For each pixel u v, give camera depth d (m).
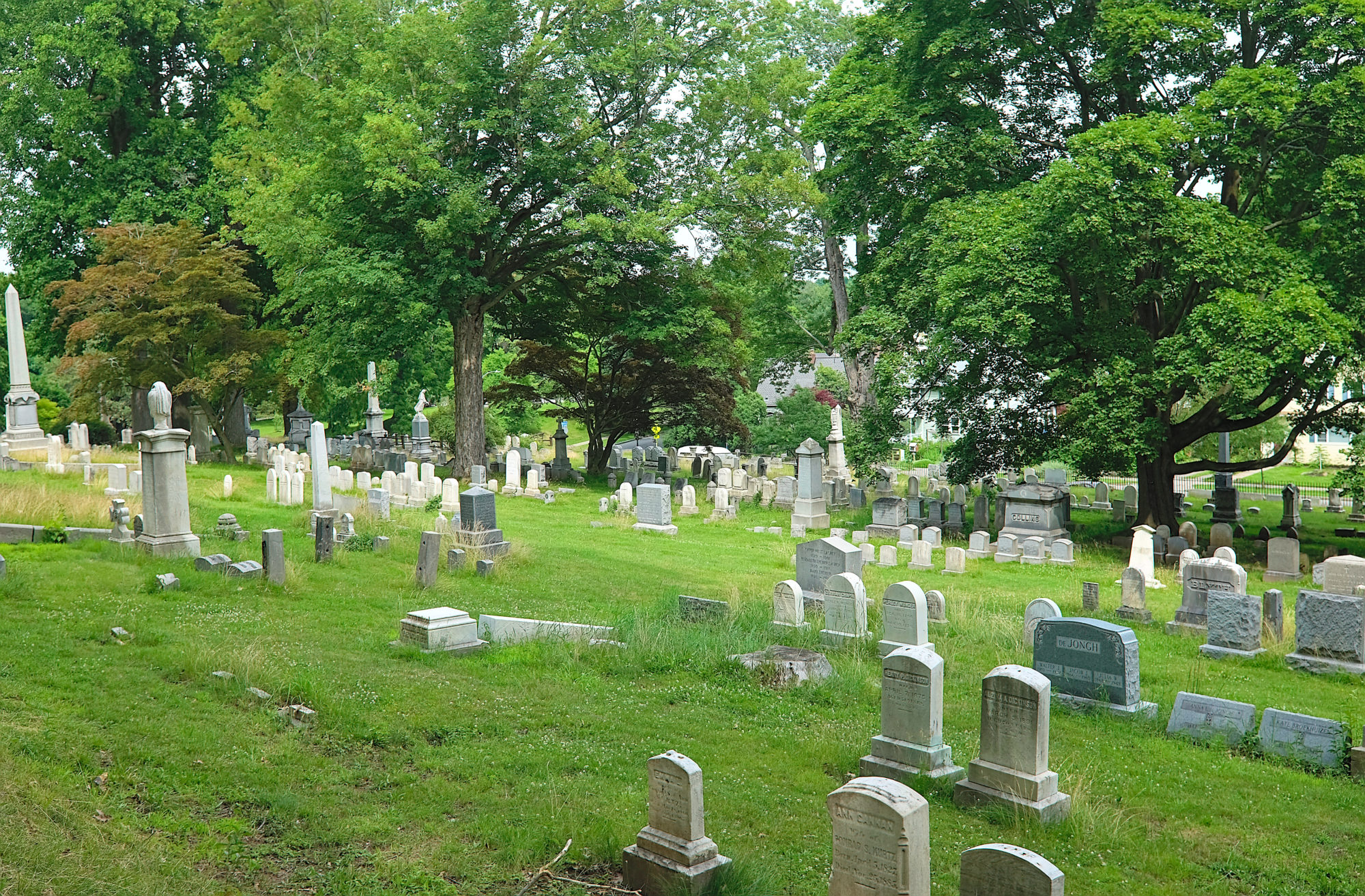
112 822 8.64
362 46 38.53
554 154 36.81
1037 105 35.88
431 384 71.06
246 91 46.97
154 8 43.84
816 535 33.19
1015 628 18.80
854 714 13.29
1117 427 28.22
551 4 37.66
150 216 43.72
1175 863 9.45
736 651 15.84
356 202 37.66
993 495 44.00
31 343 56.00
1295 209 31.31
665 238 36.75
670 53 37.56
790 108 40.72
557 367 47.75
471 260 38.78
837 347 38.16
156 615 15.27
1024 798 10.30
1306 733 12.41
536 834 9.04
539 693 13.35
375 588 19.22
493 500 24.80
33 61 43.06
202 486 32.31
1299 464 60.66
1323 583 23.69
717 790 10.42
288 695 12.21
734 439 62.50
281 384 45.34
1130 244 28.28
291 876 8.22
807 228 53.47
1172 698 15.09
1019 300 28.42
